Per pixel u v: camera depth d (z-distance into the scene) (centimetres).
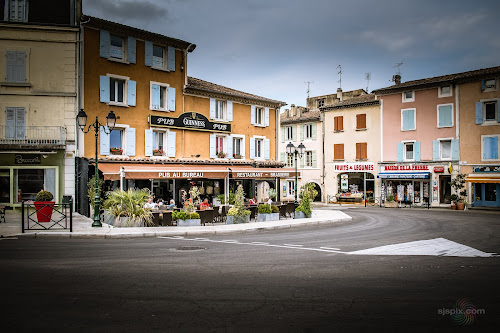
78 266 820
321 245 1163
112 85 2225
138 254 973
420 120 3397
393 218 2225
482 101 3073
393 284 689
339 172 3875
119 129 2241
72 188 2005
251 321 496
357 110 3778
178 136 2484
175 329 467
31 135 1981
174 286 661
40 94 1991
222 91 2705
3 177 1958
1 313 520
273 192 3000
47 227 1446
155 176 1980
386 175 3500
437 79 3353
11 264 838
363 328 477
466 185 3094
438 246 1150
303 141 4188
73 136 2020
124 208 1599
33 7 2033
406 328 479
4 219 1582
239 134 2852
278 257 946
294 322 494
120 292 622
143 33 2288
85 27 2077
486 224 1855
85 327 471
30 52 1991
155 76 2377
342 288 659
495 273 786
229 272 772
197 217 1622
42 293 614
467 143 3142
